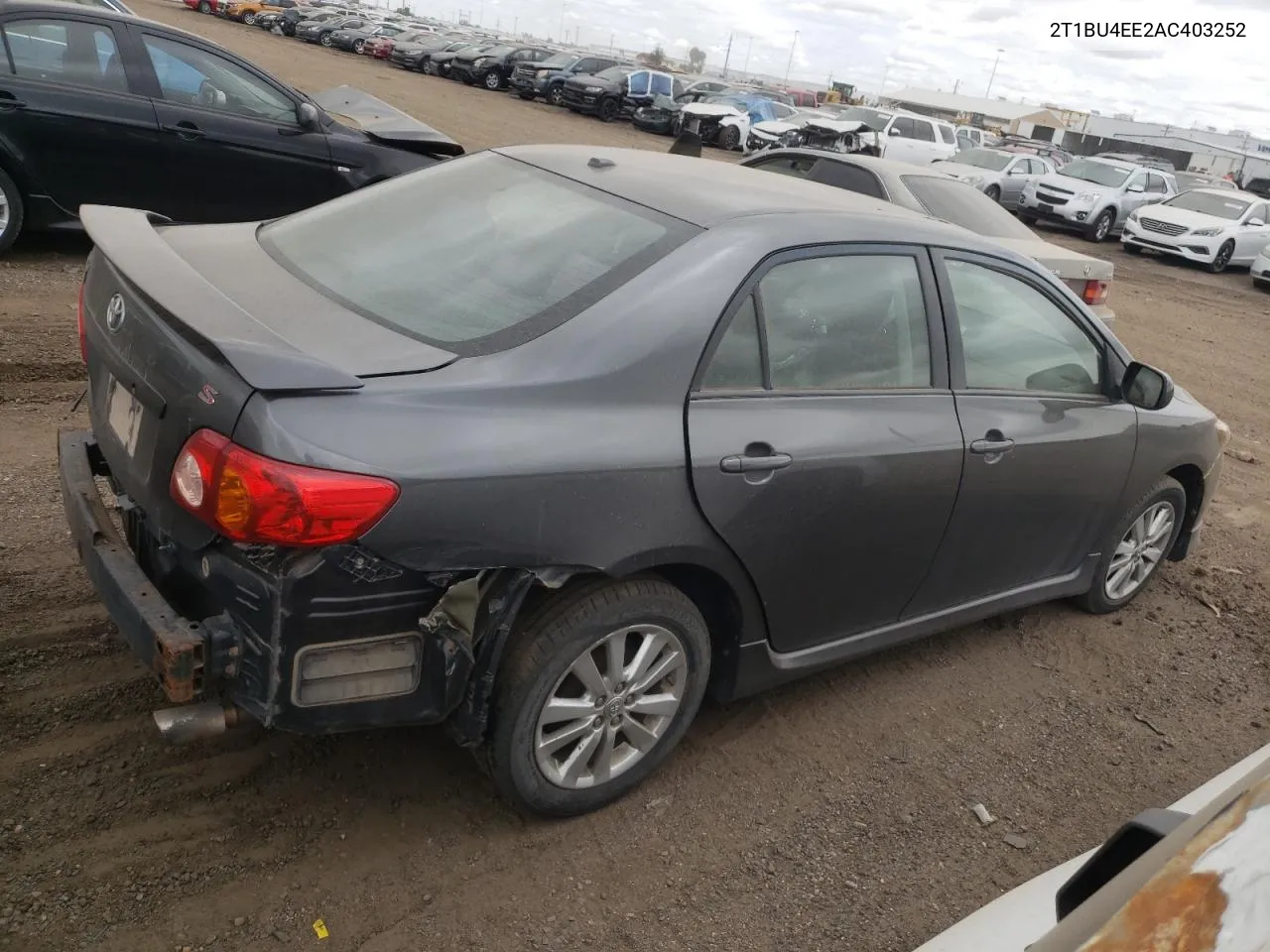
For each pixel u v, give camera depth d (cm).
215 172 755
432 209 322
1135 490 433
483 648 252
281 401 221
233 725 241
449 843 278
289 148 775
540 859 278
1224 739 393
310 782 289
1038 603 429
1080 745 373
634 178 322
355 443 223
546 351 256
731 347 284
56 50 692
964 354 349
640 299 270
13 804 264
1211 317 1405
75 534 267
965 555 364
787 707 363
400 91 2686
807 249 305
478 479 235
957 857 306
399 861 269
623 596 270
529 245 293
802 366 303
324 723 236
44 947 228
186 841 263
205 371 230
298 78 2536
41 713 296
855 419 309
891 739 356
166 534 239
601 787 291
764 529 290
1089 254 1889
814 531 304
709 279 280
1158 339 1181
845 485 305
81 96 696
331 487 217
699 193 313
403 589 234
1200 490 477
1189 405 464
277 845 267
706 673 302
